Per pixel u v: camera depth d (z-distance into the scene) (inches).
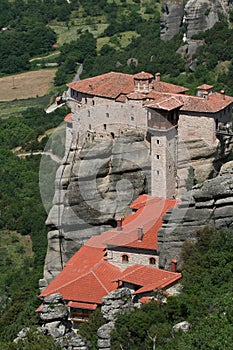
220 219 6245.1
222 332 4712.1
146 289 5900.6
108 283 6117.1
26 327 5984.3
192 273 5964.6
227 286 5654.5
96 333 5600.4
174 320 5442.9
